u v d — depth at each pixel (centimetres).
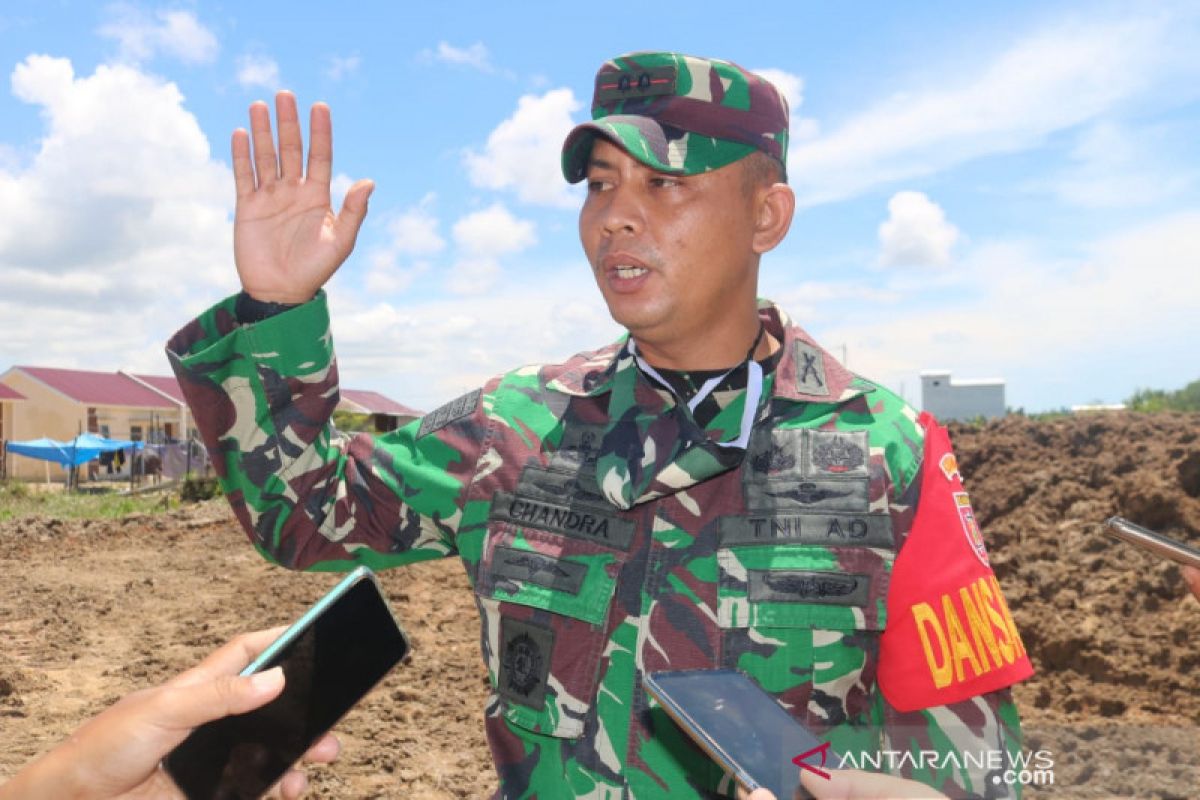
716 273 161
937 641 145
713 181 159
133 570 1127
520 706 153
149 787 117
